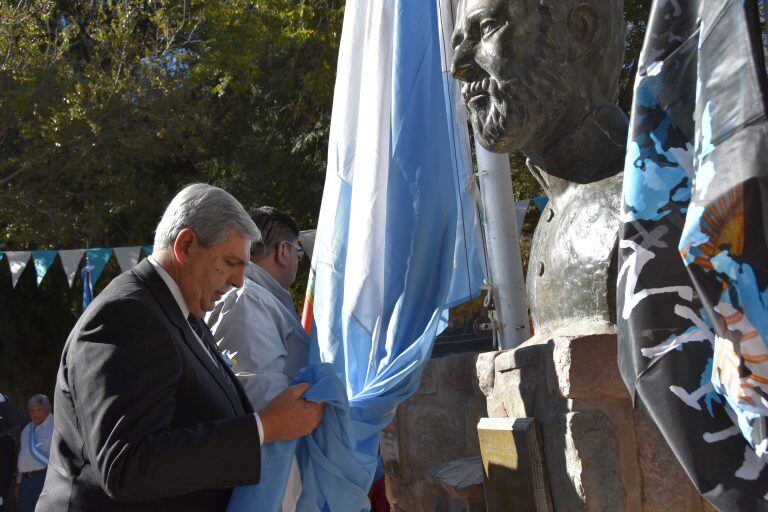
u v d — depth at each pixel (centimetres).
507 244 338
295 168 1488
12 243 1463
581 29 233
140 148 1434
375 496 364
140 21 1675
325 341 304
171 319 216
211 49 1479
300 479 252
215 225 220
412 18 303
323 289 309
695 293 163
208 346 242
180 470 196
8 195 1352
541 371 231
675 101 169
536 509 224
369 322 293
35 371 1641
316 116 1434
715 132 151
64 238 1391
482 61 236
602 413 211
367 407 271
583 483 207
